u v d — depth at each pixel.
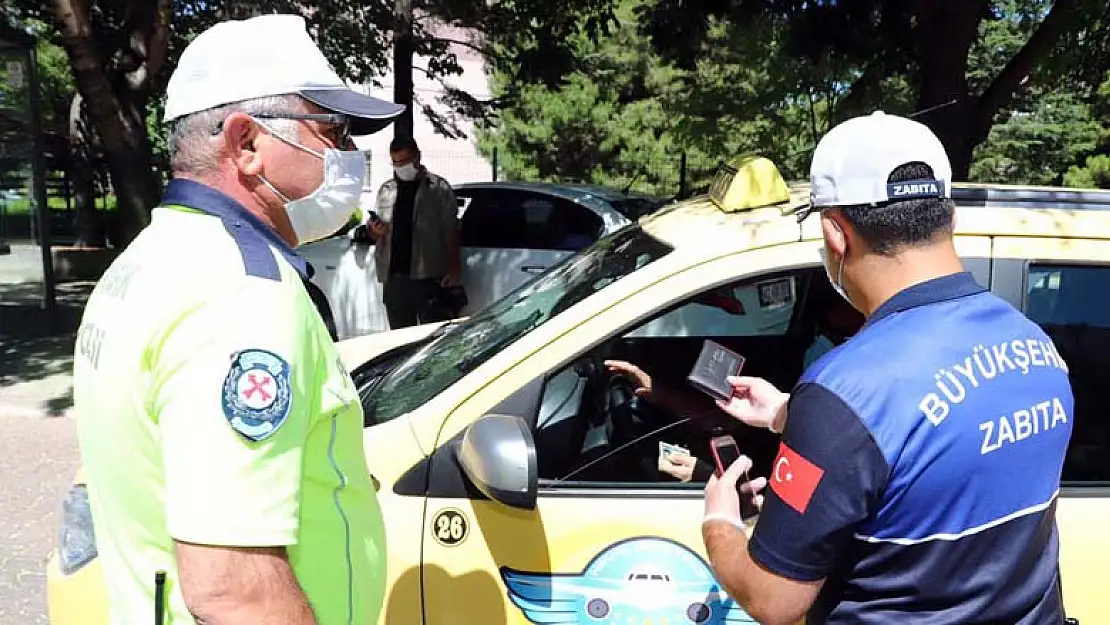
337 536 1.35
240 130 1.33
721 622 1.93
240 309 1.19
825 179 1.40
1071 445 2.07
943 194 1.35
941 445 1.26
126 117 8.41
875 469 1.26
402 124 10.66
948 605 1.30
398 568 1.93
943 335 1.31
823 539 1.28
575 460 2.09
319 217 1.46
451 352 2.51
